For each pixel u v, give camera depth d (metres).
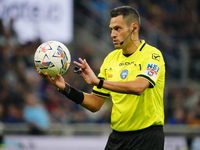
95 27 46.28
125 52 15.05
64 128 26.67
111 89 13.23
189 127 26.23
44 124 29.42
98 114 35.19
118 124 14.91
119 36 14.62
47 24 39.38
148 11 49.62
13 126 26.38
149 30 47.09
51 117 33.69
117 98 14.93
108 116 34.62
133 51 14.93
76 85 38.53
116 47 14.73
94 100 15.69
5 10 39.34
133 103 14.56
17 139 25.97
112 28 14.76
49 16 39.38
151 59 14.29
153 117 14.51
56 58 14.12
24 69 38.34
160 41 46.66
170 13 51.03
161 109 14.90
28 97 31.66
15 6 39.28
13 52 39.34
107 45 45.28
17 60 38.75
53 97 36.66
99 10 47.12
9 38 39.53
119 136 14.99
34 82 37.78
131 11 14.71
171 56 45.62
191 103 35.81
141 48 14.81
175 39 48.28
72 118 34.16
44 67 14.09
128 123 14.66
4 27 39.53
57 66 14.17
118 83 13.28
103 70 15.62
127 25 14.62
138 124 14.54
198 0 52.75
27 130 26.44
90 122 33.59
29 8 39.28
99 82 13.13
